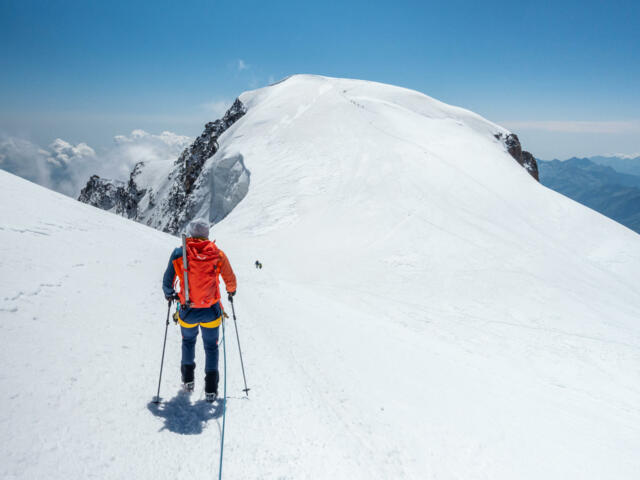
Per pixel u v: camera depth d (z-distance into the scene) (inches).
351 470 131.6
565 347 757.3
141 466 103.7
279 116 3213.6
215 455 118.2
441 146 2586.1
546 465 187.9
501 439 203.5
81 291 209.5
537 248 1509.6
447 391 264.2
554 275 1283.2
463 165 2314.2
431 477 146.9
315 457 131.9
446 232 1566.2
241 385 170.4
